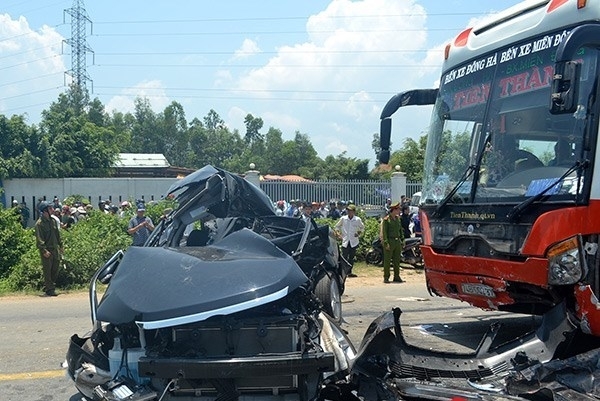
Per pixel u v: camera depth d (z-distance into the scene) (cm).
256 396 439
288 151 7269
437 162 668
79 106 6550
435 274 632
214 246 518
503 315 798
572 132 511
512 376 437
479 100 626
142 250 507
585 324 489
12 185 3047
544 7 565
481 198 579
